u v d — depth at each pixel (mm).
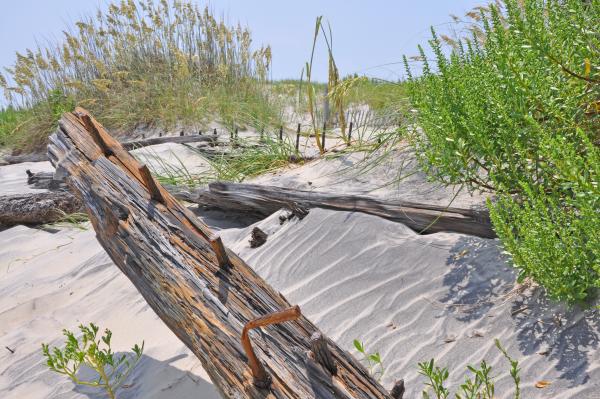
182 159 8109
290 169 6547
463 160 3750
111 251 3035
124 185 2938
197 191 5902
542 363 2926
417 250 4039
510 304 3357
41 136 11984
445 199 4520
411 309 3570
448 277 3738
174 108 11484
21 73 13062
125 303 4309
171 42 13578
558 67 3430
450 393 2879
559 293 3113
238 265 2516
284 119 11031
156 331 3820
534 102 3439
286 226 4816
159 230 2684
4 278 5441
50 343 3982
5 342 4062
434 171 4871
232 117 10656
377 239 4254
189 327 2430
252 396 2088
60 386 3402
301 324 2285
